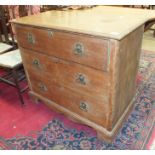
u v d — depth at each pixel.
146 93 1.90
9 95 1.97
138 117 1.60
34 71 1.57
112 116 1.25
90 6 1.75
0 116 1.68
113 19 1.27
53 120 1.62
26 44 1.43
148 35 3.49
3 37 2.32
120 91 1.24
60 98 1.53
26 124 1.59
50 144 1.41
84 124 1.50
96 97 1.24
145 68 2.35
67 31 1.09
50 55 1.32
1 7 1.92
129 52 1.17
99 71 1.11
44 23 1.23
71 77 1.29
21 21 1.34
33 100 1.82
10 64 1.64
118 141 1.40
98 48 1.02
